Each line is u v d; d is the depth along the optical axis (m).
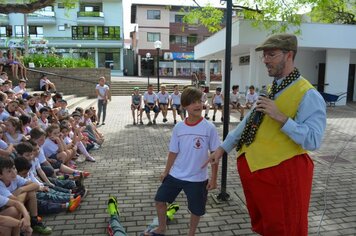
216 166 3.19
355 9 14.07
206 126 3.23
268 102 2.19
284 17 12.16
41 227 3.73
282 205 2.24
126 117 12.97
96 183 5.41
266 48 2.22
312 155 7.26
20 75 15.34
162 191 3.35
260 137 2.33
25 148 4.21
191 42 45.09
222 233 3.77
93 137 7.99
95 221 4.06
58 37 40.06
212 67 45.59
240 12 13.95
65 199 4.37
